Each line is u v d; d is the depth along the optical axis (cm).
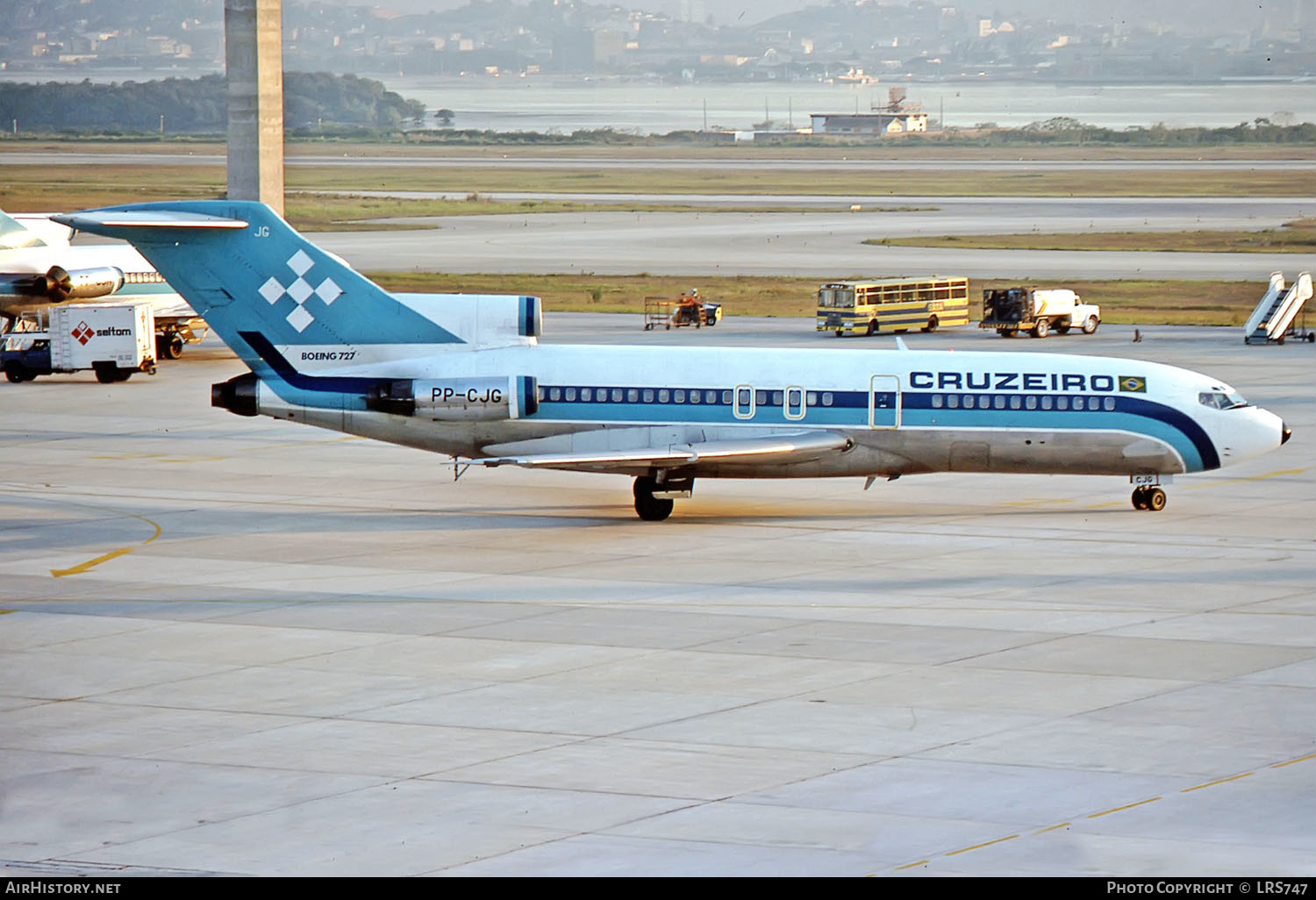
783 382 11831
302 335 11919
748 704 7231
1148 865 5312
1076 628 8625
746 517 12062
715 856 5416
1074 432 11812
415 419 11906
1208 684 7512
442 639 8412
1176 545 10962
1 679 7681
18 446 15225
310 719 7038
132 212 11625
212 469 14125
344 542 11056
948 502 12731
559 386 11856
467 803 5978
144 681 7656
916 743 6650
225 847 5544
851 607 9119
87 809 5941
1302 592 9481
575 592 9512
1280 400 17688
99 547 10856
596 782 6200
